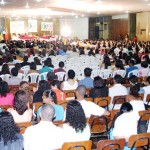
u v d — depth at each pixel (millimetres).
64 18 36500
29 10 23203
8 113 3289
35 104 5344
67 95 6590
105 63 11586
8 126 3189
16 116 4309
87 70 7477
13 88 7340
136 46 18734
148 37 24734
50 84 6176
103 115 4934
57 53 18156
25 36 33469
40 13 26656
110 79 8609
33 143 3461
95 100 5773
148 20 24547
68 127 3709
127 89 6949
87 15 29750
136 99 5152
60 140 3551
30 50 18062
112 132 4383
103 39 29594
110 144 3672
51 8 20938
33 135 3469
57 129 3562
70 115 3701
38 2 16906
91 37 34375
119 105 6020
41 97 5848
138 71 10008
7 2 17109
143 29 25312
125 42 24078
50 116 3547
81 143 3521
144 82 8281
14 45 21500
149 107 6340
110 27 30969
